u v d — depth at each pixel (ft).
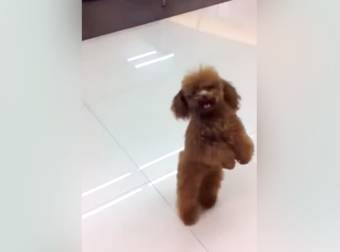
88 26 10.02
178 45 9.43
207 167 5.59
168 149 6.91
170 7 10.78
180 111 5.54
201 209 5.95
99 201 6.11
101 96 8.02
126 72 8.66
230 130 5.43
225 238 5.59
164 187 6.33
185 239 5.61
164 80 8.40
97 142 7.04
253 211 5.91
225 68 8.55
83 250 5.43
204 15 10.53
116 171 6.56
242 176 6.41
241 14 10.53
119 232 5.70
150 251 5.46
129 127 7.33
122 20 10.27
